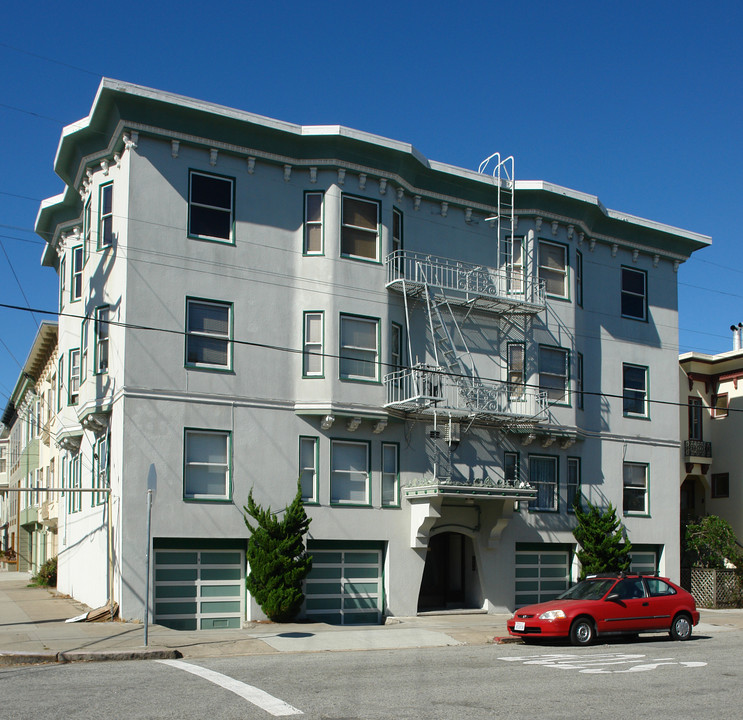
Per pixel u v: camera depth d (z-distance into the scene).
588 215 28.84
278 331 23.14
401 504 24.33
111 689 11.76
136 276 21.48
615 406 29.50
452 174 26.06
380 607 23.81
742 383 35.53
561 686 12.47
